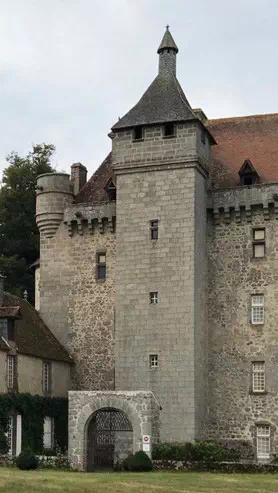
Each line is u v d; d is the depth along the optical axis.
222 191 42.16
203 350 40.75
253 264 41.25
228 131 47.38
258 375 40.28
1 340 37.81
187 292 39.88
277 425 39.22
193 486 26.77
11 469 32.69
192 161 40.81
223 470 32.97
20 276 64.50
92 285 43.91
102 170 47.97
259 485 27.28
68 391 39.56
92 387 42.75
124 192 42.12
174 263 40.41
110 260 43.66
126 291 41.19
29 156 69.81
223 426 40.22
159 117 41.66
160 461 33.88
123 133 42.56
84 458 35.06
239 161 44.59
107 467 37.12
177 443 37.62
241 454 39.53
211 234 42.34
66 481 27.12
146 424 34.78
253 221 41.56
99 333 43.25
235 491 25.69
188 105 43.22
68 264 44.75
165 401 39.25
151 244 41.06
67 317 44.22
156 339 40.06
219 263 41.91
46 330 43.91
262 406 39.69
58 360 42.09
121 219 41.97
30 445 38.53
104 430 37.78
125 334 40.75
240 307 41.09
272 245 40.97
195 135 41.03
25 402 38.41
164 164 41.38
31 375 39.66
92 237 44.44
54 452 39.53
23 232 66.81
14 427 37.66
